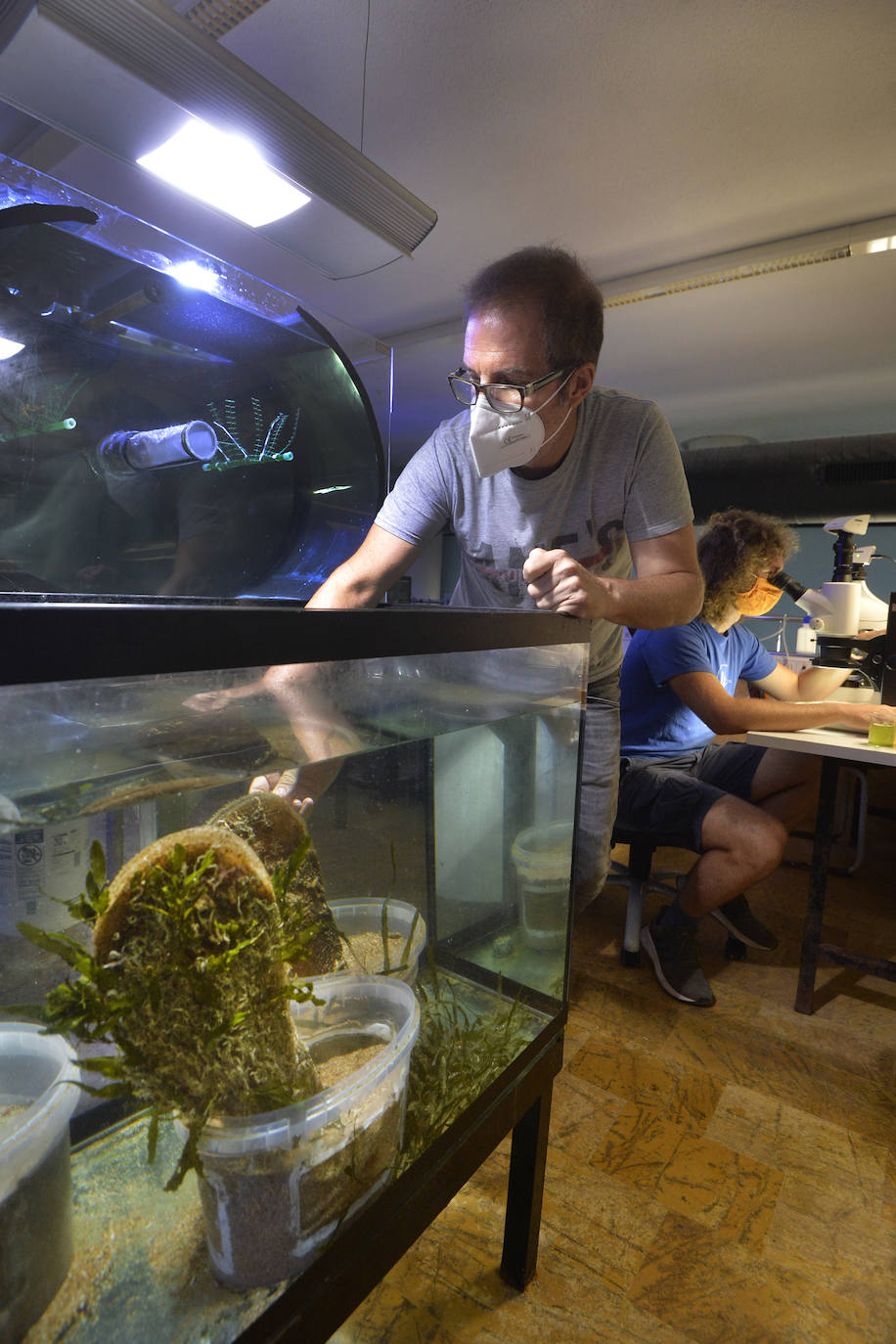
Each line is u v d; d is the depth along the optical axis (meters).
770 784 2.18
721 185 3.02
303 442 1.13
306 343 1.05
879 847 3.26
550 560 0.92
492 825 0.78
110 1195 0.48
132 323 0.88
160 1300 0.51
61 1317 0.46
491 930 0.82
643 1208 1.23
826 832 1.85
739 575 2.12
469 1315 1.03
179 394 0.97
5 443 0.83
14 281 0.78
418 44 2.29
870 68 2.33
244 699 0.49
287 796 0.54
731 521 2.16
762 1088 1.57
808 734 1.98
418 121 2.65
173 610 0.44
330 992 0.60
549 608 0.94
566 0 2.11
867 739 1.90
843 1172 1.33
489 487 1.44
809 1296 1.07
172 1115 0.49
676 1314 1.04
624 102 2.53
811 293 3.94
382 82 2.46
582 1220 1.20
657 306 4.14
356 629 0.56
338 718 0.57
